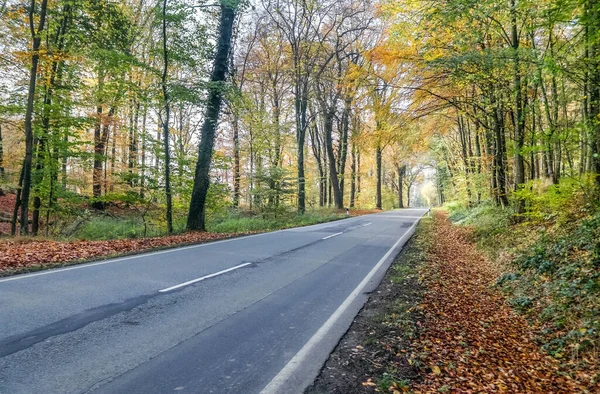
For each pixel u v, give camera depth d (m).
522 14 9.14
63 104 14.50
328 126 34.44
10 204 23.67
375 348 4.44
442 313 5.98
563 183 10.27
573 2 6.08
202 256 9.43
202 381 3.41
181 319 4.97
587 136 9.96
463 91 14.99
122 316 4.95
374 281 7.69
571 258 7.22
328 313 5.57
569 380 4.11
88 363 3.62
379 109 12.80
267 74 31.31
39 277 6.66
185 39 14.04
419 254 11.13
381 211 40.56
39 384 3.19
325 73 29.00
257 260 9.28
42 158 15.05
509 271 8.62
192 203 15.17
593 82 8.02
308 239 13.81
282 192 22.62
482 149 22.72
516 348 4.99
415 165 60.09
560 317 5.55
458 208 28.88
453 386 3.76
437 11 8.26
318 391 3.41
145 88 14.74
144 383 3.31
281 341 4.45
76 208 17.77
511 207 13.71
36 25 14.12
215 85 13.78
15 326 4.41
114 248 9.87
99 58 14.32
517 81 10.80
